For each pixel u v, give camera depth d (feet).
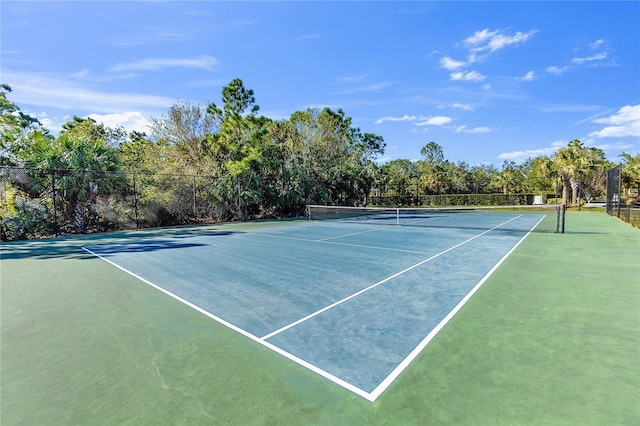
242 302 14.38
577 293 15.08
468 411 6.82
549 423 6.40
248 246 30.40
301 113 86.43
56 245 33.30
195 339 10.71
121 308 13.85
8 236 38.86
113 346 10.26
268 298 14.92
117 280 18.57
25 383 8.20
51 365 9.10
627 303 13.64
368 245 30.37
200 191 60.03
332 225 51.78
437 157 210.59
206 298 15.06
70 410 7.07
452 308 13.25
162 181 54.70
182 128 66.28
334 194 86.63
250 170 62.59
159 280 18.43
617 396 7.27
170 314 13.05
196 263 22.94
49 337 11.00
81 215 44.57
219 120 69.10
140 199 50.93
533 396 7.32
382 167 142.00
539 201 124.36
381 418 6.65
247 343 10.36
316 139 84.23
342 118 95.96
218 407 7.09
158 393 7.68
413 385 7.87
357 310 13.20
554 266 20.70
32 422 6.68
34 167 42.68
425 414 6.76
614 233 37.55
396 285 16.78
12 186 41.06
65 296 15.65
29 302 14.79
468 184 148.25
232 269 20.89
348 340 10.46
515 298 14.43
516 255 24.50
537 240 32.37
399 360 9.12
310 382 8.09
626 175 120.78
